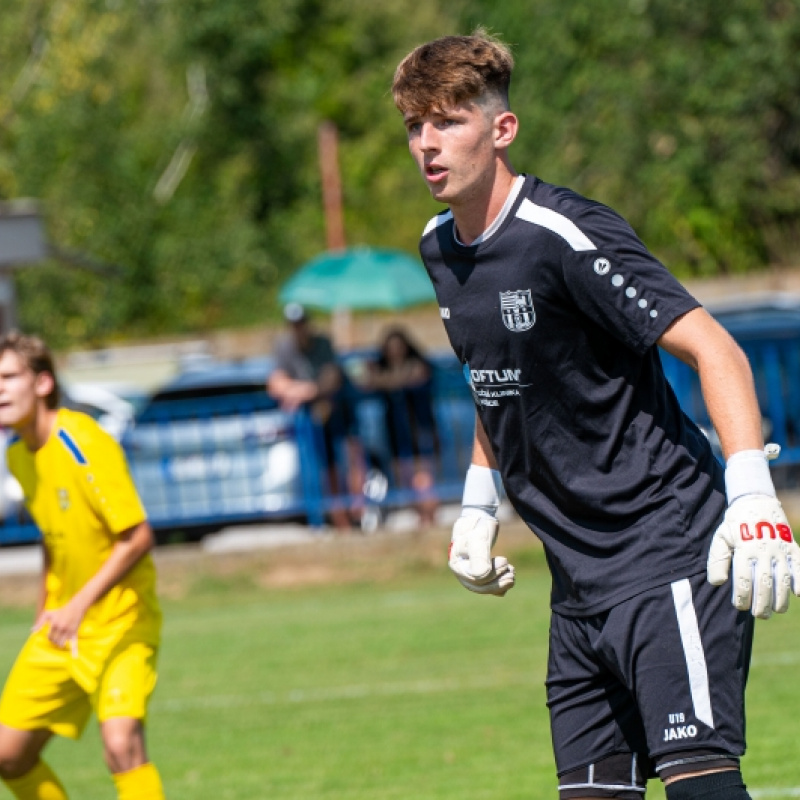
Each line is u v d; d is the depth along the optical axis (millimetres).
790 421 49719
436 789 21156
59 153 131750
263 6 142875
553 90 101625
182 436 51438
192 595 50094
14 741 18328
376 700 28781
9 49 134250
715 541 11477
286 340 50875
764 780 20172
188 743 25875
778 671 28844
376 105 154375
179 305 130750
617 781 13008
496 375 12781
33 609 49125
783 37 94062
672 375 47031
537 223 12289
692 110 97188
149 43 144250
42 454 18328
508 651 33531
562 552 12914
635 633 12367
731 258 99750
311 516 50969
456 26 120625
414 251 141125
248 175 143250
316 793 21438
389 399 50906
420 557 50219
